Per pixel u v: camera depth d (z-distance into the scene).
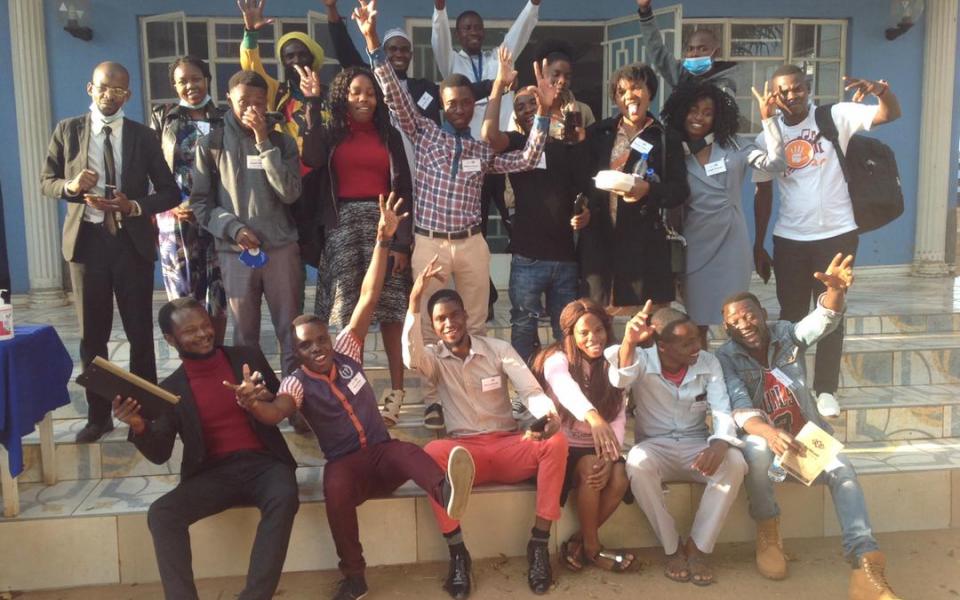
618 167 3.90
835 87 7.07
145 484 3.70
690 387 3.46
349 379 3.31
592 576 3.34
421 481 3.14
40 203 6.12
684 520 3.55
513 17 6.62
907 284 6.63
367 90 3.73
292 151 3.69
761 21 6.88
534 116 4.02
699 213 4.00
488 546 3.48
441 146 3.78
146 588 3.29
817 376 4.16
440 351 3.50
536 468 3.35
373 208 3.80
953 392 4.52
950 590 3.18
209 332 3.23
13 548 3.28
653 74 3.87
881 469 3.73
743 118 7.01
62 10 5.91
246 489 3.15
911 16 6.67
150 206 3.70
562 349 3.54
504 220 4.35
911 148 7.07
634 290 3.89
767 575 3.30
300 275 3.82
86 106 6.24
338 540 3.11
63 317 5.70
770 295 6.20
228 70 6.45
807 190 4.11
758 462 3.30
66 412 4.14
